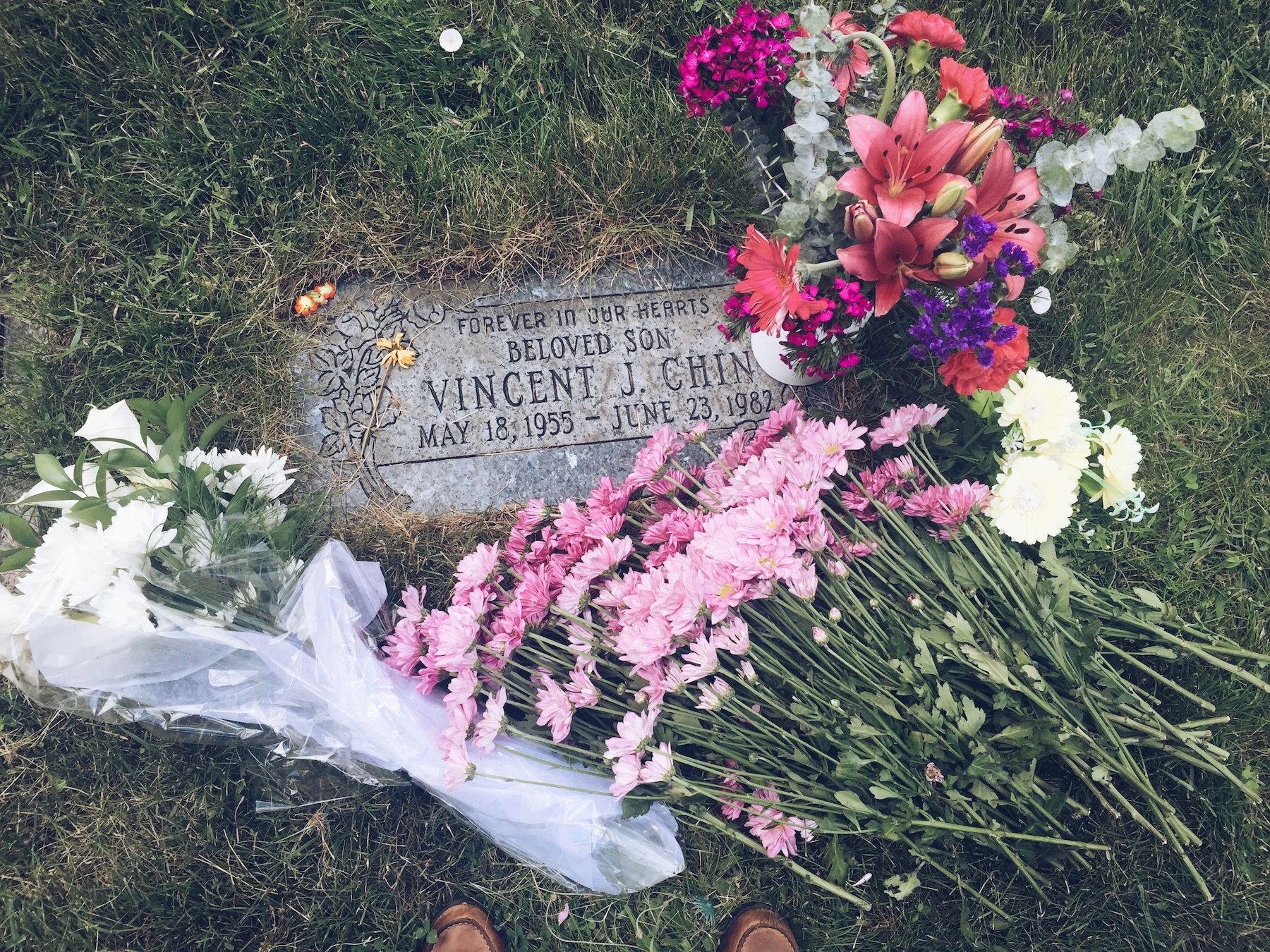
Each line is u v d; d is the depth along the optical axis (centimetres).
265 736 112
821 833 105
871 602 108
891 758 101
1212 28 140
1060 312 133
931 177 94
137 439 110
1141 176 134
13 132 129
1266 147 136
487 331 128
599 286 130
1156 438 132
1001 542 111
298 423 126
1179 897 119
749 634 110
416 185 129
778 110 105
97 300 127
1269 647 126
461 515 125
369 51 134
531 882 121
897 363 132
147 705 107
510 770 111
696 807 109
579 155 132
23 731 120
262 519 113
